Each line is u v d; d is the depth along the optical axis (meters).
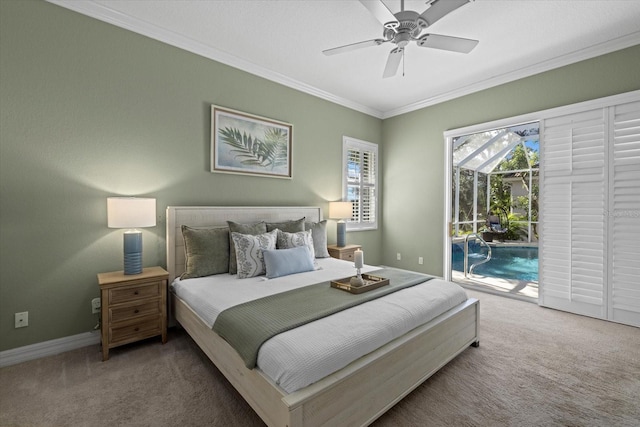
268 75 3.49
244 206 3.32
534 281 4.43
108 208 2.27
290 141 3.75
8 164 2.07
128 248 2.35
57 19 2.22
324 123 4.18
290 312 1.68
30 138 2.14
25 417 1.55
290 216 3.64
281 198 3.71
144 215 2.32
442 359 1.97
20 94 2.10
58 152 2.25
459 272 5.16
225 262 2.70
